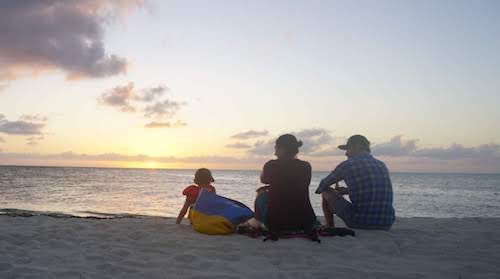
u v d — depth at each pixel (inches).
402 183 3449.8
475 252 201.2
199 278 155.8
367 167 239.1
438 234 246.5
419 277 159.3
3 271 165.3
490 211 950.4
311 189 1706.4
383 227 242.8
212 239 222.7
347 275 160.7
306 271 165.3
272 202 218.7
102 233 243.3
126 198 1109.1
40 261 181.6
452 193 1774.1
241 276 157.8
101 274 163.2
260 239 221.5
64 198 1066.1
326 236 222.5
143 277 158.4
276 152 227.0
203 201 251.3
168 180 2935.5
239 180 3410.4
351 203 246.4
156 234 237.9
